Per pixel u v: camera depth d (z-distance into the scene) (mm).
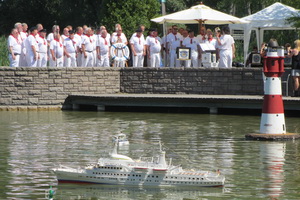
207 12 52656
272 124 31547
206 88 48281
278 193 20703
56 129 34875
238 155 26922
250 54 49406
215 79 47969
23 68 47250
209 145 29375
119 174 21609
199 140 30828
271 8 57156
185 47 49812
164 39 52594
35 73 47469
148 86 49844
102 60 50688
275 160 25906
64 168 22594
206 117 41156
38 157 26469
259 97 43594
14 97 47312
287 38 75625
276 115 31578
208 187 21438
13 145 29500
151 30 51156
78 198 20000
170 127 35719
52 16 112750
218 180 21469
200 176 21406
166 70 49250
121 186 21516
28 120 39625
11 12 114375
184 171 21906
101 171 21703
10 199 19922
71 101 48094
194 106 43875
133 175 21531
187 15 52656
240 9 86688
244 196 20312
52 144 29641
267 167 24547
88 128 35312
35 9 113125
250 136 31281
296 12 55312
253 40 89375
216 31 49094
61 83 48156
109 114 43531
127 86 50438
